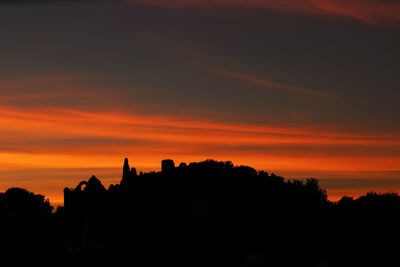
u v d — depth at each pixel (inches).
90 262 2192.4
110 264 2148.1
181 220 2380.7
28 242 2402.8
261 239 2174.0
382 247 2025.1
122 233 2423.7
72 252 2381.9
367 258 1982.0
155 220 2459.4
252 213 2346.2
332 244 2118.6
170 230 2327.8
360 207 2407.7
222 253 2130.9
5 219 2556.6
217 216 2322.8
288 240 2137.1
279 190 2502.5
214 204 2388.0
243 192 2454.5
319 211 2395.4
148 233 2361.0
